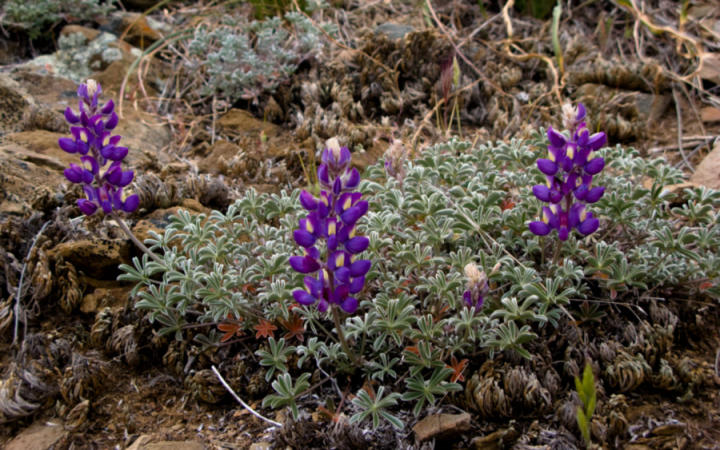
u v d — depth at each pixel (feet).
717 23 4.18
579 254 2.77
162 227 3.02
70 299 2.83
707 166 3.34
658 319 2.77
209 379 2.67
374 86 3.75
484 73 3.90
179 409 2.67
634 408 2.63
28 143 3.31
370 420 2.61
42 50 4.14
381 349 2.69
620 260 2.76
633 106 3.68
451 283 2.64
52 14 4.11
